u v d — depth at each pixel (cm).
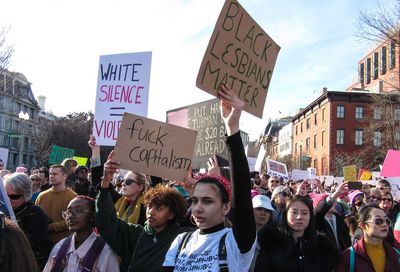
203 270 261
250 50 336
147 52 534
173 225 378
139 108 529
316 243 394
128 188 488
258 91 345
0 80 2502
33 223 477
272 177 973
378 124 4078
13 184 471
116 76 541
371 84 5822
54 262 388
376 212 416
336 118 5756
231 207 290
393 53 2534
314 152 6506
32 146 7456
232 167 271
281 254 390
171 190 380
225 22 315
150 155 403
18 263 162
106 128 538
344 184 519
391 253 420
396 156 987
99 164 495
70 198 601
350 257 416
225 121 289
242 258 263
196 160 711
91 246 388
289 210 396
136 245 382
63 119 5450
